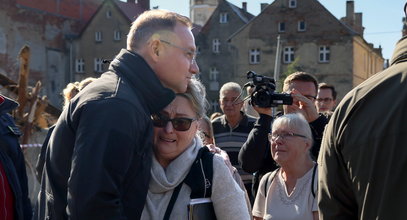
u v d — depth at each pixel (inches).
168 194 90.5
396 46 74.8
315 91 173.5
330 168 75.4
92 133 75.9
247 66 1702.8
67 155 82.0
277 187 136.9
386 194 67.5
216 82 1755.7
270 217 133.1
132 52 87.1
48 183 86.0
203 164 92.2
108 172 75.2
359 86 74.1
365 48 1769.2
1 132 133.0
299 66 1646.2
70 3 1967.3
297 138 132.0
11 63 1668.3
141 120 80.2
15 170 131.6
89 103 78.6
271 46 1679.4
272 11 1681.8
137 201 81.1
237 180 108.5
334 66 1620.3
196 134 99.3
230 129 209.8
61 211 83.0
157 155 92.7
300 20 1652.3
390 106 68.7
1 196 126.3
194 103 94.3
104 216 74.9
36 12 1775.3
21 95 308.8
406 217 65.8
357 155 70.8
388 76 70.9
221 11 1769.2
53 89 1833.2
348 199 75.1
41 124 335.3
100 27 1857.8
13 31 1681.8
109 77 84.7
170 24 87.9
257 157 156.6
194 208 89.4
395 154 67.2
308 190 129.9
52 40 1843.0
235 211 91.7
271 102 154.6
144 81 84.2
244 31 1707.7
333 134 75.0
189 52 89.4
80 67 1882.4
